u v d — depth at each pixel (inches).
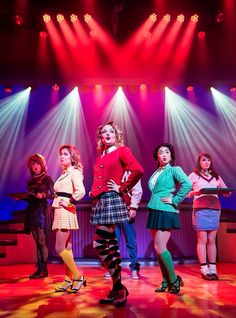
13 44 334.0
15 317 115.0
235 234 271.7
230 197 367.2
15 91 374.0
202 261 193.2
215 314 116.3
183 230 276.4
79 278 156.7
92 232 268.5
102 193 128.0
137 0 310.2
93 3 311.4
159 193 154.6
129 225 198.5
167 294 149.6
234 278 191.9
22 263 273.4
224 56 335.9
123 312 120.0
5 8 304.5
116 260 129.4
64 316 115.8
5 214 361.4
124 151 131.0
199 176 201.2
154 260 260.2
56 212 158.4
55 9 310.2
